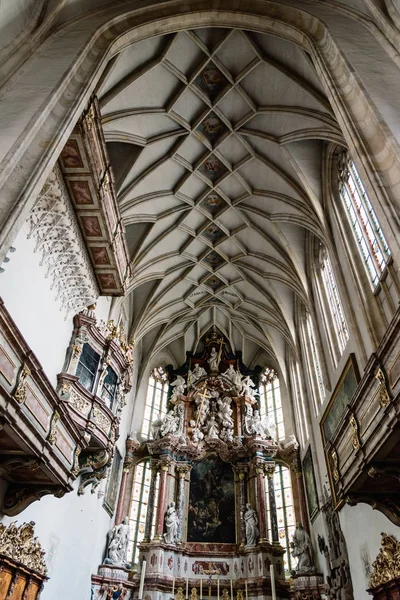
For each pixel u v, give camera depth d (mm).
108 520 20016
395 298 11547
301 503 21453
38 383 9219
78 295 14375
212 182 20031
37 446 9195
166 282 24922
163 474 23016
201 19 13062
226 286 25969
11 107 8602
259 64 15281
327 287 18547
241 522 22156
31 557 11000
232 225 22203
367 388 8578
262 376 28828
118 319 21703
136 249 21375
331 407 16406
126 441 23906
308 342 21891
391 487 9586
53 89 8992
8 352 8047
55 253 12336
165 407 27719
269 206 20219
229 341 29688
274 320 25484
